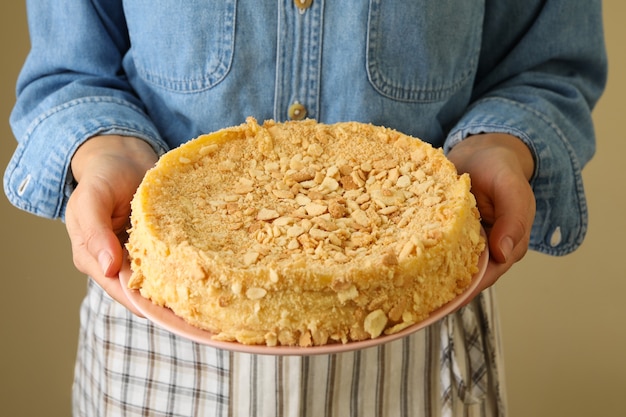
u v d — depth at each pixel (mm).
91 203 640
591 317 1263
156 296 604
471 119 759
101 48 793
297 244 606
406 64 742
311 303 578
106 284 626
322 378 776
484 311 798
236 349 577
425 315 600
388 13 723
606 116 1193
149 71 761
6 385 1197
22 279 1165
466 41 766
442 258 602
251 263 586
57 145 724
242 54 729
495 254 647
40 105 774
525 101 780
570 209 778
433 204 642
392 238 611
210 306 584
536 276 1248
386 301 584
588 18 812
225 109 748
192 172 673
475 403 796
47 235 1155
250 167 688
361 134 720
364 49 727
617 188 1216
